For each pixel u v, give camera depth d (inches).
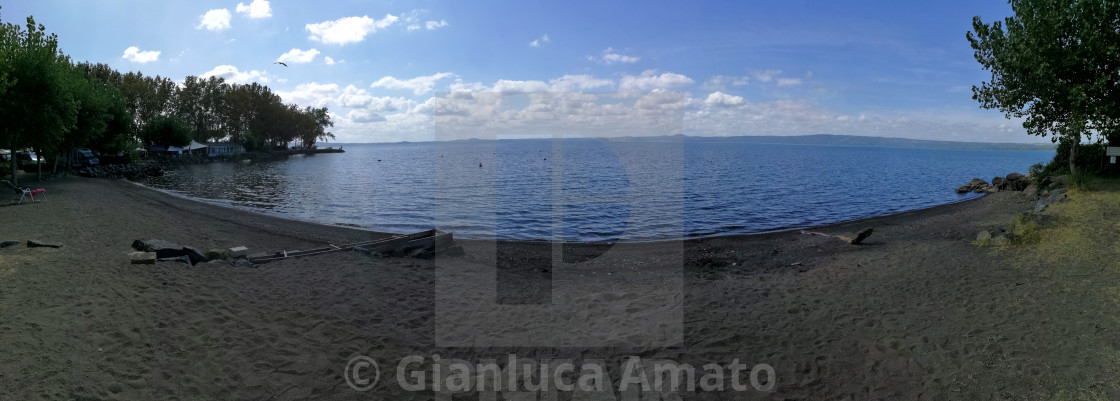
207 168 2679.6
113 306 295.4
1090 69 679.7
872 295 353.4
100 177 1697.8
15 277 346.0
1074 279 349.4
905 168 2859.3
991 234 539.2
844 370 239.6
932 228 693.9
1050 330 269.4
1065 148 982.4
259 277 388.2
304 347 258.1
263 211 1018.1
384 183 1750.7
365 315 310.8
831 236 668.1
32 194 858.1
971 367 236.1
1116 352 238.1
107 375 215.0
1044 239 460.4
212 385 214.4
